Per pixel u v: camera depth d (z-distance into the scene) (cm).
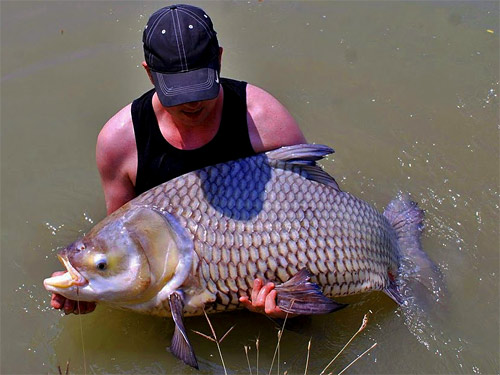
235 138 219
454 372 219
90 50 336
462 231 258
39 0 363
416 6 362
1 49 335
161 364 222
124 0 362
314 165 217
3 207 269
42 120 303
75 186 278
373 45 339
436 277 241
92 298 207
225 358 223
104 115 305
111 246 202
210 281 206
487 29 347
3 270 248
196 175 211
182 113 202
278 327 227
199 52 193
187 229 205
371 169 281
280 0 364
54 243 257
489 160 284
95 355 224
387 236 234
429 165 282
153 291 206
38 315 235
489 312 234
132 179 226
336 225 216
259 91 223
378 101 310
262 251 207
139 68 327
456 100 310
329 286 215
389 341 227
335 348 225
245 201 209
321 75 324
